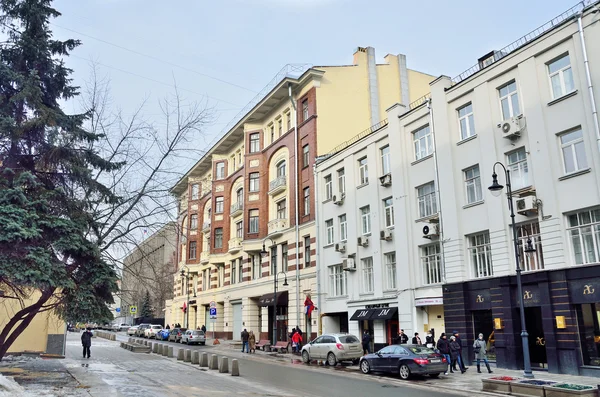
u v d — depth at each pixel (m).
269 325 39.75
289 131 39.00
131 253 16.81
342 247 31.19
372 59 39.06
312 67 36.53
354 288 30.16
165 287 18.20
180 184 18.48
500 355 20.41
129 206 16.33
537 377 17.31
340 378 18.67
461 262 22.78
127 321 87.88
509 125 20.92
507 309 20.25
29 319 15.79
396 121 27.88
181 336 44.16
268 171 42.12
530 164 20.28
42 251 13.35
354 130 36.97
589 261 18.03
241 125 45.88
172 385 15.61
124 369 20.56
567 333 17.95
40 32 15.76
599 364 17.22
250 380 17.69
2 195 13.23
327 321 32.44
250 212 43.12
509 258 20.69
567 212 18.84
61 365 21.20
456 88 24.16
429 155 25.44
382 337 27.33
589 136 18.31
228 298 47.00
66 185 15.84
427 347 19.16
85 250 14.65
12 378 14.27
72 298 14.87
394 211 27.33
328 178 34.53
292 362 25.94
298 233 36.47
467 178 23.42
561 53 19.62
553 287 18.72
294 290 36.00
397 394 14.57
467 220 22.91
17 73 14.52
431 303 24.03
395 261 27.64
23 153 15.48
